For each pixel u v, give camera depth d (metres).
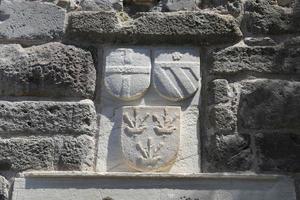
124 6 4.21
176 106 3.79
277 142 3.67
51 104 3.80
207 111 3.79
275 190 3.50
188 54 3.95
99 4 4.18
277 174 3.56
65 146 3.68
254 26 4.05
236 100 3.80
